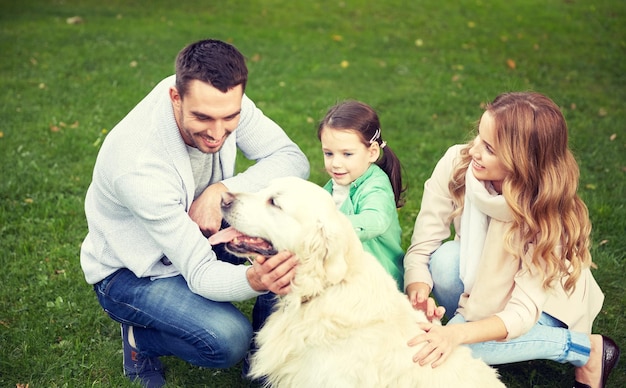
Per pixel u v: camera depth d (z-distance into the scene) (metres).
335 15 12.00
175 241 3.00
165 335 3.21
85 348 3.63
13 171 5.55
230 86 2.79
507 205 3.08
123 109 7.17
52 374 3.43
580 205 3.13
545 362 3.78
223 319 3.11
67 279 4.19
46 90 7.57
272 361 3.02
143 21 10.89
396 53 9.91
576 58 9.95
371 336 2.83
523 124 2.95
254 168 3.47
